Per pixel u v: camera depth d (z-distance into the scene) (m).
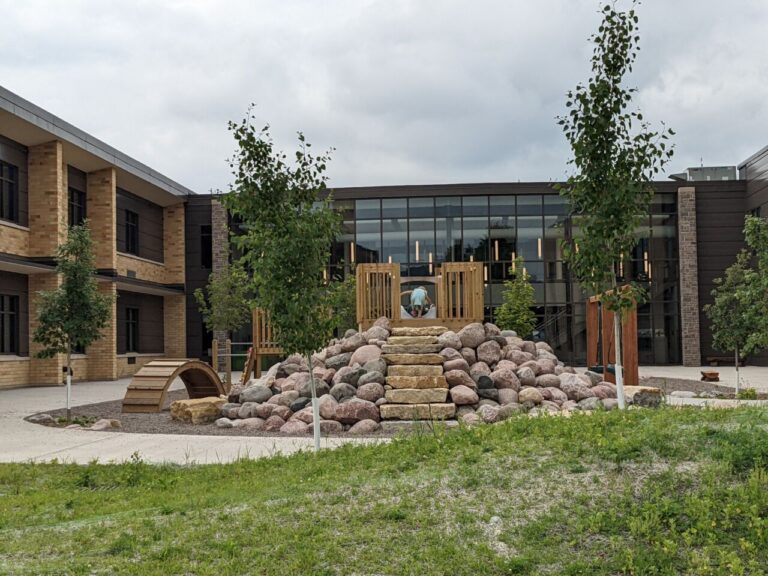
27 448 11.78
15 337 26.80
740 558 5.33
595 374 16.83
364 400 13.88
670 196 38.03
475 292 18.41
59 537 6.19
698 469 6.66
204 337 39.12
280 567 5.28
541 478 6.84
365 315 18.81
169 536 6.01
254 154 10.73
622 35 10.82
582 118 10.87
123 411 16.98
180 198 38.44
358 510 6.41
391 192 37.06
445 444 8.63
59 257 16.64
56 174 27.33
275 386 16.19
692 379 25.94
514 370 15.43
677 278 37.75
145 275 36.78
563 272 36.94
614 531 5.78
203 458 10.59
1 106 23.33
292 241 10.48
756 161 36.38
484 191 37.00
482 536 5.83
